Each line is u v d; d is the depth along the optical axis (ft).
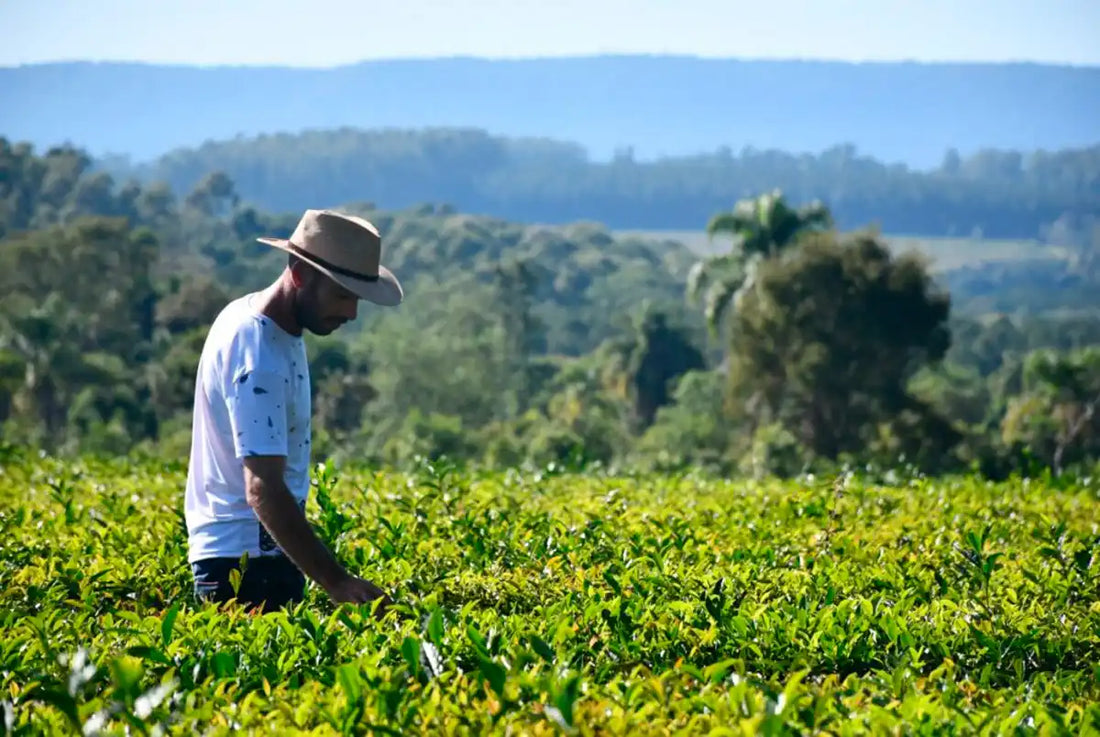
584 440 264.31
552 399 403.34
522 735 19.02
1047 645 26.43
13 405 330.95
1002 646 26.13
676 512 42.78
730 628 25.84
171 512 39.55
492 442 265.13
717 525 40.47
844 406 225.97
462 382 359.66
